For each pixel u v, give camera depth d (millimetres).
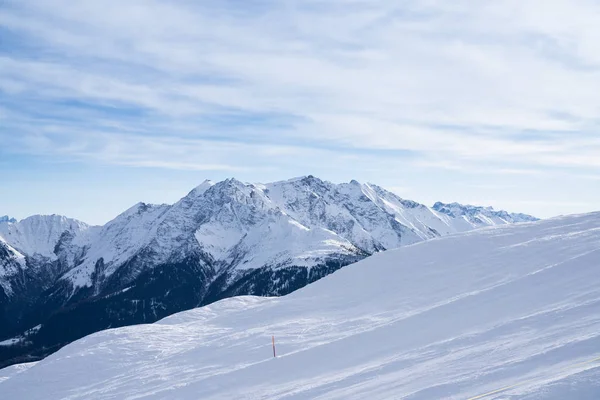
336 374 24688
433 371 20406
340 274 55656
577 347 18031
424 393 17547
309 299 49125
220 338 39844
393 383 20391
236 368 29797
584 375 14594
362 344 28344
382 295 44344
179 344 41781
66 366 39312
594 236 45656
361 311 40781
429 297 39625
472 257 48500
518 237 52750
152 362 36906
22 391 36344
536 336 21453
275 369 27562
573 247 43156
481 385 16969
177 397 26531
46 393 35312
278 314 45844
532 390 14570
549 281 31000
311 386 22891
